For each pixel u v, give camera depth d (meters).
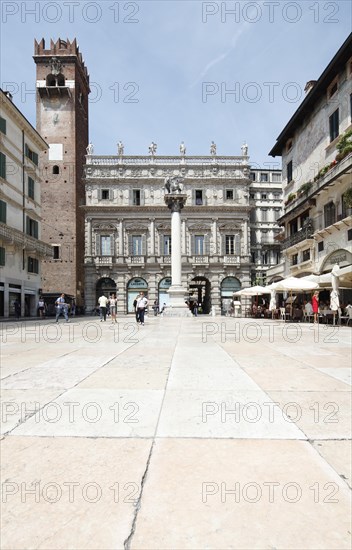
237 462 2.81
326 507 2.24
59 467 2.75
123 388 5.02
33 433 3.39
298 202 30.38
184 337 12.44
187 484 2.50
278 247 58.53
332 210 25.23
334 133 25.38
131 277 49.16
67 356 8.00
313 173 28.55
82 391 4.86
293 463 2.79
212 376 5.79
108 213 49.78
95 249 49.47
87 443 3.16
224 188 50.59
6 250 31.45
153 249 49.59
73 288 48.59
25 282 34.94
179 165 50.31
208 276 49.50
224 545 1.93
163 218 49.94
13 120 33.19
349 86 23.16
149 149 51.00
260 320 26.88
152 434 3.36
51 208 49.47
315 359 7.47
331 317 21.20
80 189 52.81
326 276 19.94
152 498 2.35
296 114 30.25
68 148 50.41
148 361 7.27
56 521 2.13
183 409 4.07
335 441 3.19
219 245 50.06
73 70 51.19
